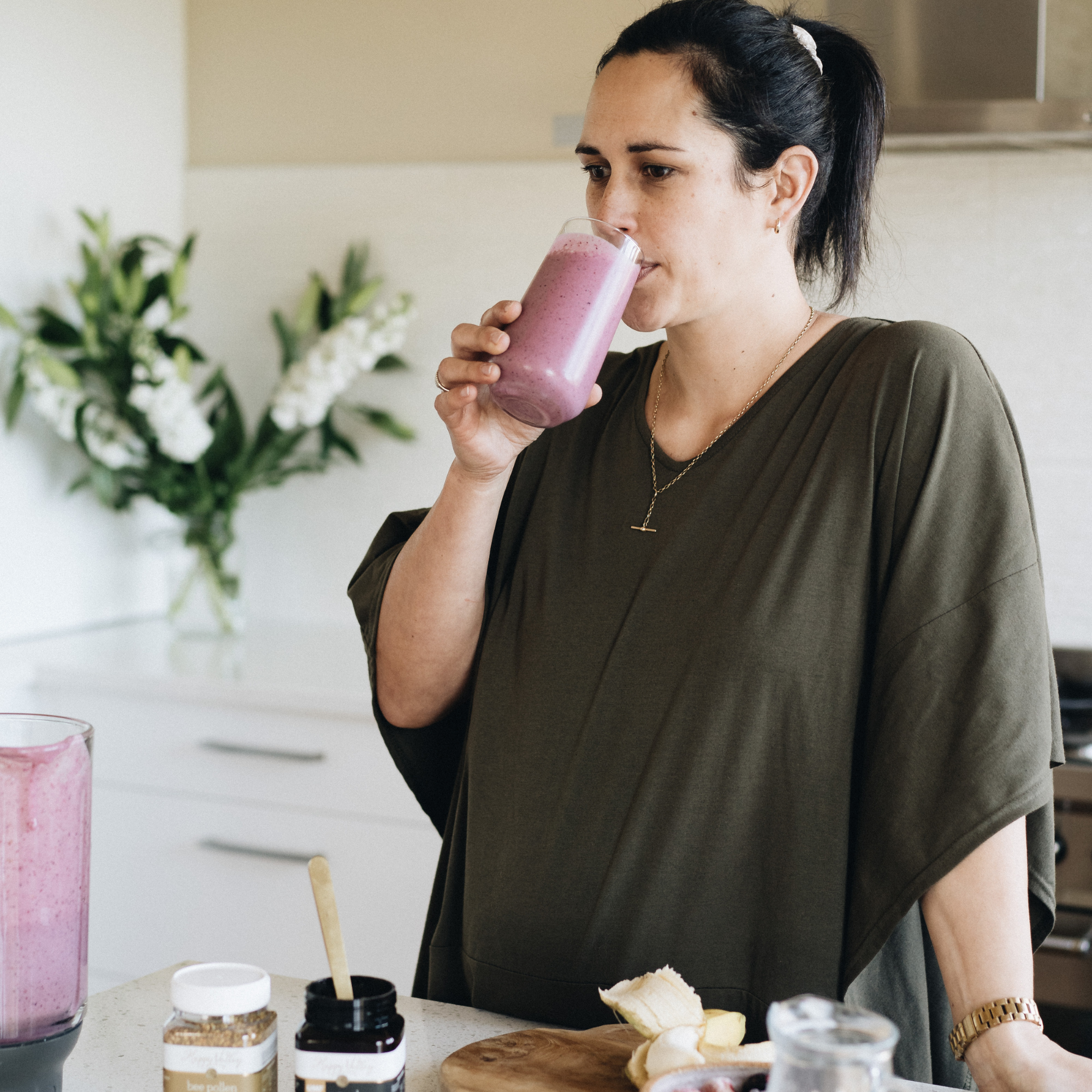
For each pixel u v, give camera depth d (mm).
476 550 1104
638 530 1105
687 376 1125
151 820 2344
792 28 1055
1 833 722
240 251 2865
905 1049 1019
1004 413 1032
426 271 2727
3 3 2420
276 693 2217
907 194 2400
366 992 736
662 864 1012
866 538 1011
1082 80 2207
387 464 2785
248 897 2281
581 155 1067
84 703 2375
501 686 1140
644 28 1031
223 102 2865
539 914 1054
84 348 2516
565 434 1204
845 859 989
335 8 2758
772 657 1000
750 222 1048
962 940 909
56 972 744
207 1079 707
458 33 2672
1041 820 1010
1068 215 2316
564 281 935
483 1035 938
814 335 1103
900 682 961
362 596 1208
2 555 2512
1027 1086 831
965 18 1998
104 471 2572
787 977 985
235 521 2889
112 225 2713
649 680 1048
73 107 2598
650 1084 698
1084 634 2354
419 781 1249
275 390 2756
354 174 2766
